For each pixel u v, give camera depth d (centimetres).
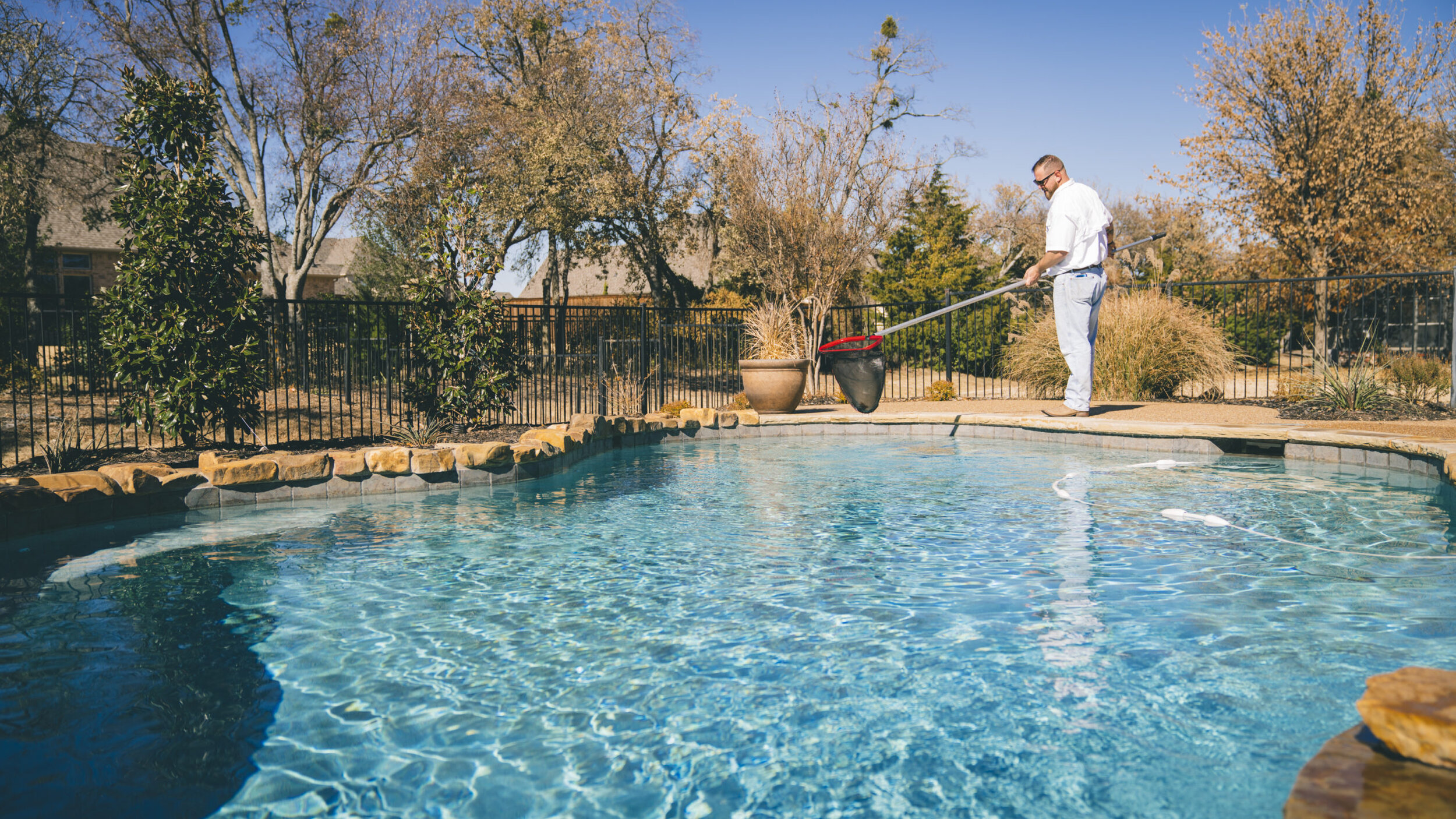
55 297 594
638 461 703
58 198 1720
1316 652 232
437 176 1580
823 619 276
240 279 625
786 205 1323
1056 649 242
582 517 459
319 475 520
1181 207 2100
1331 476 543
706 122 1591
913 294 2317
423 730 199
